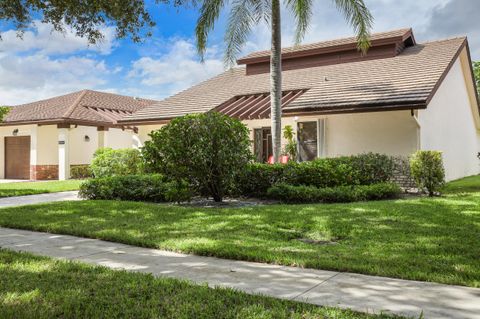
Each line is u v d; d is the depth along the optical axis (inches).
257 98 730.8
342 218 321.7
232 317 136.7
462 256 211.9
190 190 452.8
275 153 543.2
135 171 694.5
